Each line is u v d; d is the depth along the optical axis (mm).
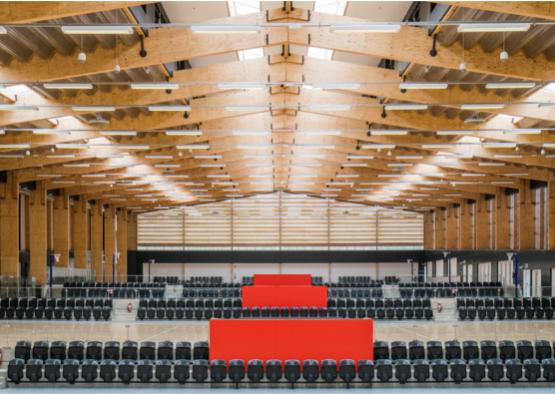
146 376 20641
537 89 23234
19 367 20641
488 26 14242
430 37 19312
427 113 28766
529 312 33875
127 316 34969
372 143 37344
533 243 44875
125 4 14852
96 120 27922
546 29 17547
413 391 19812
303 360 21438
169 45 19516
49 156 35656
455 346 23141
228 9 22688
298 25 15156
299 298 35531
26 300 36219
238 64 23484
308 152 41906
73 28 14359
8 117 25016
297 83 21578
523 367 20750
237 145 36812
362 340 21562
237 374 20297
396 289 42125
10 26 15656
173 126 29953
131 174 44438
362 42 19234
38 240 44594
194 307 36281
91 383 20703
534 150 34719
